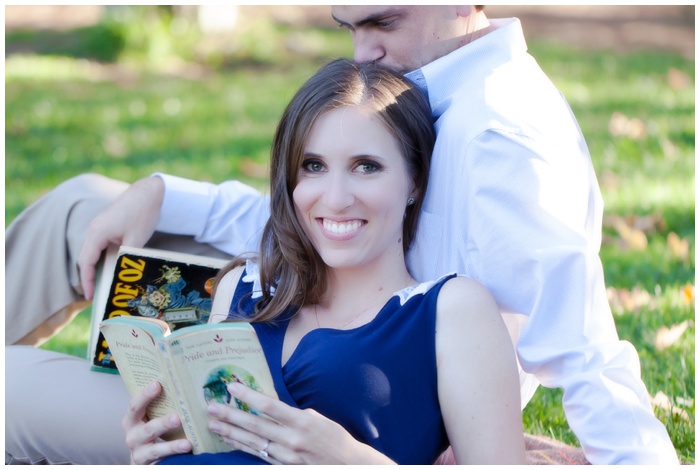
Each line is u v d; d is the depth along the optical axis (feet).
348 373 7.11
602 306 7.41
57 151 22.63
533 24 36.58
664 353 11.38
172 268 8.73
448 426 7.15
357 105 7.51
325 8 40.01
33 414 8.48
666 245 15.28
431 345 7.14
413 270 8.17
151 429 7.27
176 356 6.86
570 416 7.29
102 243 9.39
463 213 7.73
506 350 7.12
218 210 9.88
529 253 7.37
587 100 25.25
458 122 7.79
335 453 6.75
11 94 28.09
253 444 6.92
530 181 7.47
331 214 7.47
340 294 7.79
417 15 8.23
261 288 8.00
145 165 21.36
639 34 34.81
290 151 7.63
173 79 30.68
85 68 31.76
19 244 9.98
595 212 8.50
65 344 12.88
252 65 32.53
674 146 20.81
